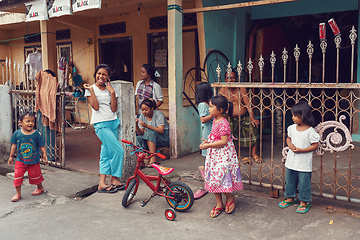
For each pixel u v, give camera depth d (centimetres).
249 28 841
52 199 432
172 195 382
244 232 335
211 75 658
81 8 642
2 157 624
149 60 913
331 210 360
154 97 598
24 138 430
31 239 325
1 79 1270
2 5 802
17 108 652
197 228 344
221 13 691
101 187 462
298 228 331
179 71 602
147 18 899
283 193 412
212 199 411
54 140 607
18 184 428
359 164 535
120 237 326
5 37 1262
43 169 573
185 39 833
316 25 907
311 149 347
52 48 835
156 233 333
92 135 875
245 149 649
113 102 458
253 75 835
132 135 496
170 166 550
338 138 355
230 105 416
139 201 421
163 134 581
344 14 824
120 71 1031
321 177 371
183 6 833
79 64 1062
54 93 562
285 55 367
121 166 459
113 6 785
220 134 358
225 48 720
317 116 850
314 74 947
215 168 361
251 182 419
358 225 326
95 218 373
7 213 389
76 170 555
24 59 1241
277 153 619
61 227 350
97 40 1007
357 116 687
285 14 796
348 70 856
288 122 808
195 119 655
